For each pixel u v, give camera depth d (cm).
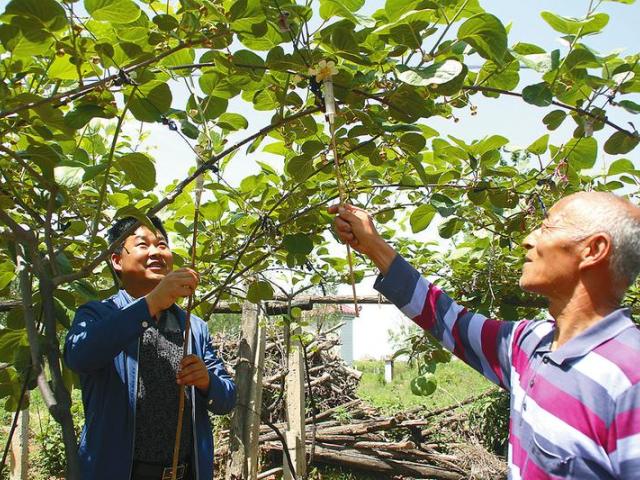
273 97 234
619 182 305
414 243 398
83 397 232
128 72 192
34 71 208
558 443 145
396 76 205
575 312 158
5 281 290
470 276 394
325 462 788
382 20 202
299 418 547
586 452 141
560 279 159
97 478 215
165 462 230
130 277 249
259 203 305
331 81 191
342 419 875
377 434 829
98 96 200
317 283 409
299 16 190
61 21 178
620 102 224
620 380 142
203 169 205
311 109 210
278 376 695
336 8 196
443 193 296
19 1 170
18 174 246
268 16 185
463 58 214
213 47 192
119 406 222
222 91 230
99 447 218
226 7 200
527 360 170
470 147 271
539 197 274
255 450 474
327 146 246
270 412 812
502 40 186
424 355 364
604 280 156
